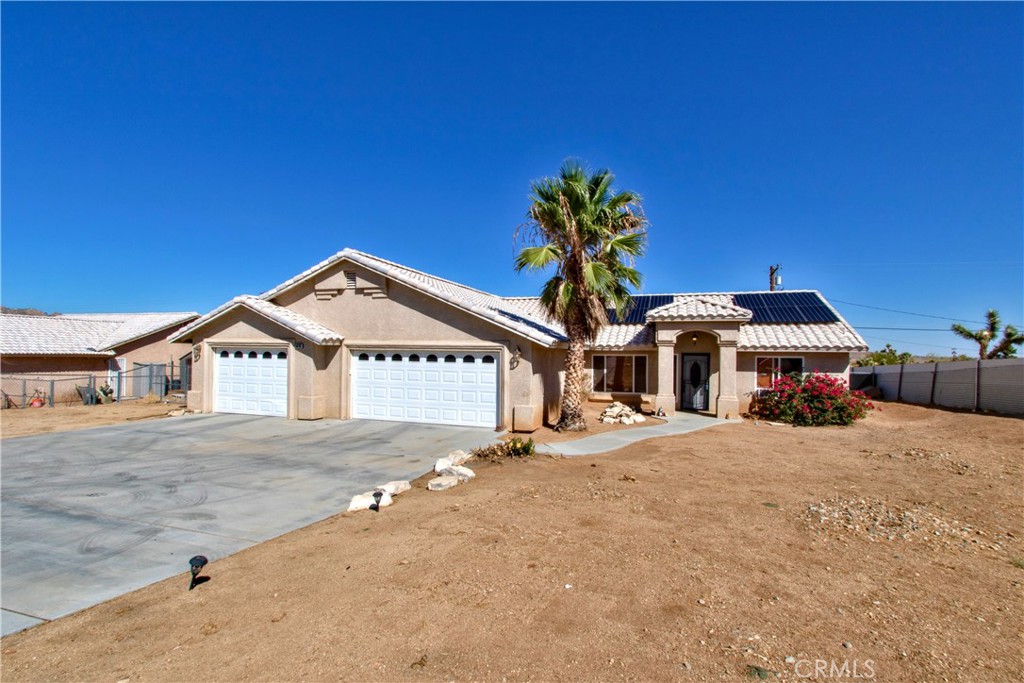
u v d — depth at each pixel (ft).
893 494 27.89
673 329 67.56
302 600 16.16
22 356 83.30
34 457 37.83
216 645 13.76
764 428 56.80
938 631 14.24
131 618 15.30
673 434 51.06
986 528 22.76
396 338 54.54
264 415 58.03
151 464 35.65
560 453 39.63
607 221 48.85
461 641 13.73
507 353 50.26
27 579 17.95
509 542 20.42
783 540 20.74
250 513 25.12
